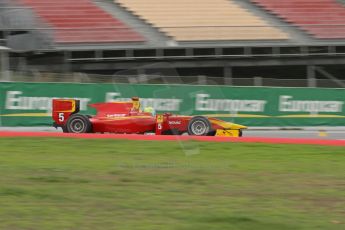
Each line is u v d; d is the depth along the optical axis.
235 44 84.44
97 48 81.69
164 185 24.33
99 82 65.06
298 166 30.94
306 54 85.31
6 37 81.00
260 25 88.62
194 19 89.38
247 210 19.91
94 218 18.55
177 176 26.53
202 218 18.61
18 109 59.69
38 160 31.84
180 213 19.28
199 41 84.38
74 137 44.47
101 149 37.69
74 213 19.14
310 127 63.38
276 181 25.78
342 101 63.66
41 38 80.75
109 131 47.94
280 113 63.22
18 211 19.23
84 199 21.20
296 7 94.31
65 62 80.75
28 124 59.94
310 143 43.78
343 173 28.56
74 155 34.66
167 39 84.50
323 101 63.56
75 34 83.31
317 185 24.86
